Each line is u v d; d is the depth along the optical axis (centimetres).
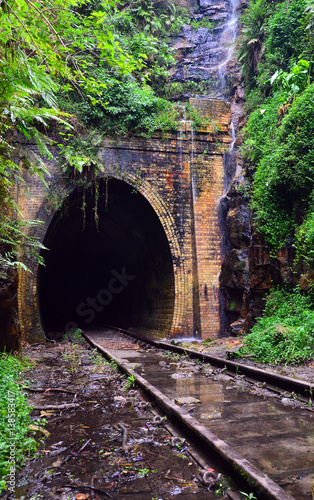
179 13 1859
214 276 1252
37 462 309
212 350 884
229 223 1217
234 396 511
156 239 1364
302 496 240
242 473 254
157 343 1076
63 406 467
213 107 1340
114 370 712
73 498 248
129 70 611
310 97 893
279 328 731
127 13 1409
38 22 420
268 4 1289
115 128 1227
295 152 894
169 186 1281
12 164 425
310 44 1054
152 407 470
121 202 1416
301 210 908
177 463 303
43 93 357
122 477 279
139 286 1720
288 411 436
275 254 948
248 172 1182
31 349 1016
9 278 714
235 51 1630
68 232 1872
